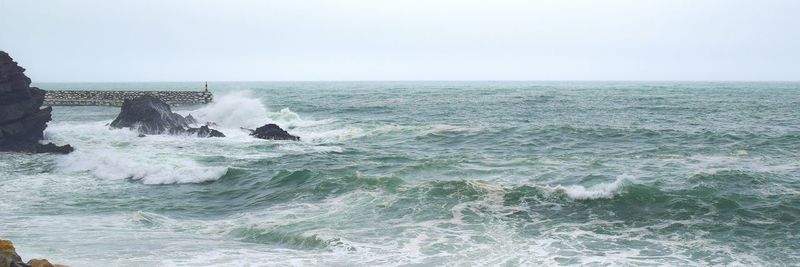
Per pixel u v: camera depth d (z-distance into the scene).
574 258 11.73
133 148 27.36
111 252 11.92
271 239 13.13
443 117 47.19
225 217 15.36
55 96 64.88
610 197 15.73
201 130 32.59
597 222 14.14
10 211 15.70
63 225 14.23
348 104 67.69
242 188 18.55
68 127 35.56
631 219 14.33
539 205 15.42
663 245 12.55
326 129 37.38
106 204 16.72
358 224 14.06
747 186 16.97
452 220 14.30
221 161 23.59
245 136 32.75
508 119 44.59
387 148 28.47
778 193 16.11
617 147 27.22
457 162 21.58
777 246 12.37
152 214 15.45
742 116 46.59
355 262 11.45
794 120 42.69
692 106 59.53
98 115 48.88
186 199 17.45
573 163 21.75
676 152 24.80
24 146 26.75
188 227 14.30
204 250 12.20
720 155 23.84
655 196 15.65
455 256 11.83
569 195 15.92
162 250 12.15
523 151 26.36
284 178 19.11
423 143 30.17
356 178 17.92
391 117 47.66
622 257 11.80
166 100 65.25
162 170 20.45
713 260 11.62
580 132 32.19
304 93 113.25
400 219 14.41
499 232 13.41
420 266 11.25
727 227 13.57
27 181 19.81
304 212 15.29
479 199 15.82
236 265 11.23
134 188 18.88
